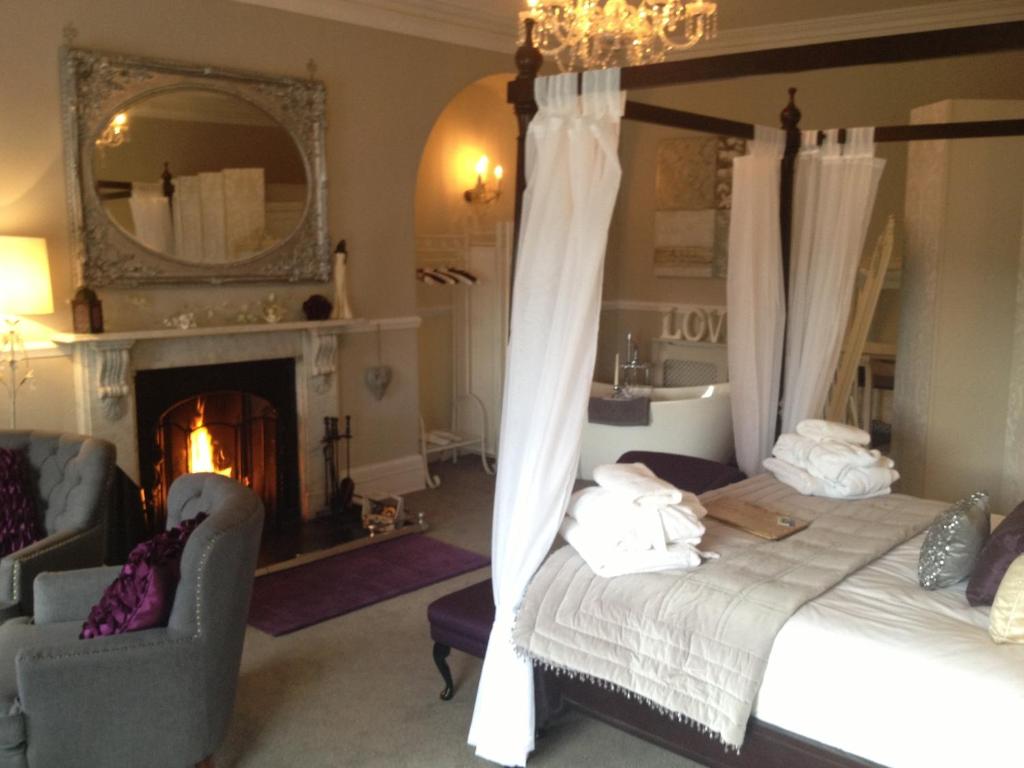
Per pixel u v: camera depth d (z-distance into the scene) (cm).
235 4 463
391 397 568
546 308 273
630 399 503
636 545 267
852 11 548
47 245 413
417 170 563
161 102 440
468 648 308
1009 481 458
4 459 349
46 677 242
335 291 518
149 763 257
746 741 236
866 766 217
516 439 278
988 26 232
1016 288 447
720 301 658
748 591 250
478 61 588
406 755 291
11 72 395
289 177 492
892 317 558
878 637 225
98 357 425
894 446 493
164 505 469
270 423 510
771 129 382
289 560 452
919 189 466
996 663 211
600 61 507
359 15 515
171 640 255
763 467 396
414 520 515
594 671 254
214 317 475
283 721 311
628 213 702
